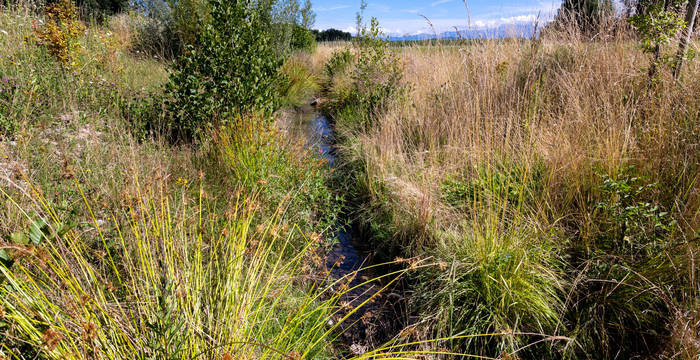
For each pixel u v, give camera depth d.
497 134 3.96
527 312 2.47
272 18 11.12
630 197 2.81
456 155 4.23
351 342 2.54
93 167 3.12
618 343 2.31
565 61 4.92
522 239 2.79
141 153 3.75
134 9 11.41
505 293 2.48
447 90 5.55
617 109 3.59
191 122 4.64
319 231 3.64
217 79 4.74
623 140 3.16
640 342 2.27
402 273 3.15
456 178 4.12
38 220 1.59
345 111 8.00
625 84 3.98
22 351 1.56
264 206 3.35
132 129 4.41
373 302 2.91
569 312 2.48
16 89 3.93
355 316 2.76
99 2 14.17
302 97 10.43
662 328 2.21
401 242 3.57
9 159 2.83
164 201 2.60
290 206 3.54
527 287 2.51
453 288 2.64
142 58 8.88
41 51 5.32
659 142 3.02
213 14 4.77
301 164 4.20
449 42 6.46
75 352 1.48
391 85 6.71
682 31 3.51
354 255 3.60
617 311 2.39
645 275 2.36
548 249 2.80
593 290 2.56
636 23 3.71
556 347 2.32
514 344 2.33
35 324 1.55
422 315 2.64
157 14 10.01
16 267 1.66
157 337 1.48
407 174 4.26
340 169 5.52
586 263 2.71
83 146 3.58
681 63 3.52
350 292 3.02
